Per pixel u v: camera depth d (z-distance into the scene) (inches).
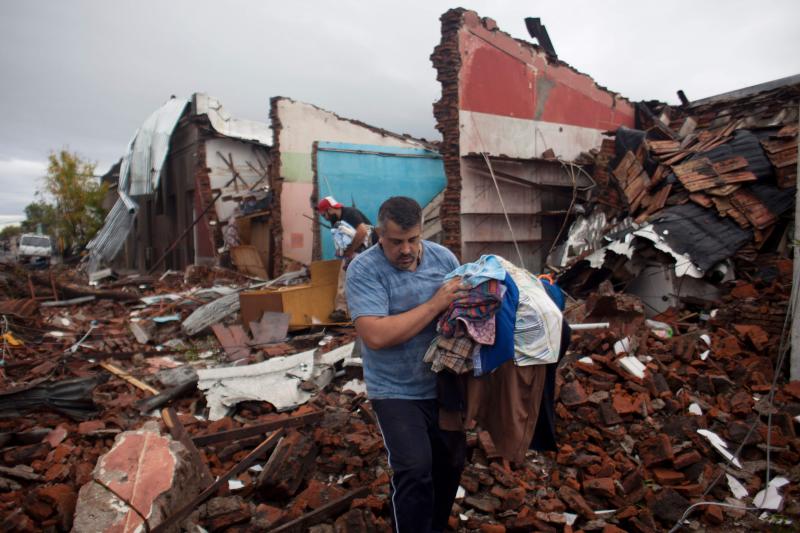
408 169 474.9
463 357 82.6
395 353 88.7
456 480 98.0
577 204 482.3
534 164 482.0
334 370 192.4
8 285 423.8
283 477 117.5
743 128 345.4
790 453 129.1
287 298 268.1
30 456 129.1
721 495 117.6
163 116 653.9
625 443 136.9
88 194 1071.6
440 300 82.7
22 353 243.1
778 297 216.7
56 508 97.1
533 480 124.9
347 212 231.8
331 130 508.4
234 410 165.8
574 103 534.0
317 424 144.4
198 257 621.9
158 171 615.5
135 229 912.3
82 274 712.4
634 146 373.7
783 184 281.0
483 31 446.9
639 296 285.3
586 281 299.6
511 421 87.4
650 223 282.4
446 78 432.5
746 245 265.1
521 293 89.7
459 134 433.4
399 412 87.0
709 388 165.6
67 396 164.7
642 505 115.2
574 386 156.8
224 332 253.4
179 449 105.0
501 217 463.8
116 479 94.7
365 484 122.9
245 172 615.5
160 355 249.8
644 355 184.9
